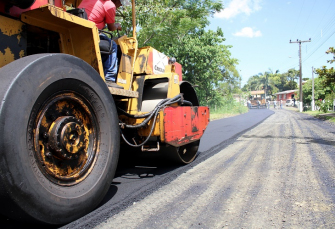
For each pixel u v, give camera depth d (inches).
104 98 109.2
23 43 97.9
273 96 3368.6
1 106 72.9
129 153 183.5
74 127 95.1
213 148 256.7
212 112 1030.4
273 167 175.6
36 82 82.7
